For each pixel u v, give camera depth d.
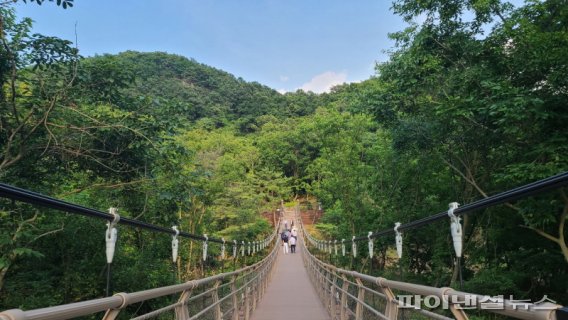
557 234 8.31
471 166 9.73
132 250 8.60
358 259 15.00
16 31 5.96
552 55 6.33
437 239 11.13
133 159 7.23
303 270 19.30
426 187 12.55
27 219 5.94
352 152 15.47
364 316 5.15
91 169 7.21
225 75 89.12
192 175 8.37
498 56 7.53
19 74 6.11
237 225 20.44
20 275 6.59
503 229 9.20
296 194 52.34
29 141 6.39
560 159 6.53
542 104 6.34
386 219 13.41
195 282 4.06
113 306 2.28
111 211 2.64
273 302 10.44
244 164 28.58
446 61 8.93
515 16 7.56
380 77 10.04
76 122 6.69
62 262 7.24
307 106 77.69
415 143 9.66
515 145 7.84
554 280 8.66
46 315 1.59
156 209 8.26
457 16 8.62
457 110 7.20
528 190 1.76
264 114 74.19
